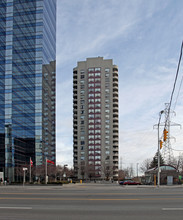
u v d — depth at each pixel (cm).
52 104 10756
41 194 2242
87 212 1254
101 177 12138
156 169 5147
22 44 9512
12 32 9556
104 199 1767
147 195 2088
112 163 12325
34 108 9081
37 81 9262
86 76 13375
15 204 1524
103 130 12731
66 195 2117
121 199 1764
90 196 2008
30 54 9444
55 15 11888
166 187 3950
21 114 8988
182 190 3003
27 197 1930
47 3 10481
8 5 9781
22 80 9256
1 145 8525
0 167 8319
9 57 9356
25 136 8894
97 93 13075
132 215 1178
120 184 6028
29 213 1231
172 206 1431
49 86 10344
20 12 9756
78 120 13050
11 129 8769
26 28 9631
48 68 10262
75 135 12950
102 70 13262
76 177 12181
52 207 1405
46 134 9681
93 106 13000
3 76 9219
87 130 12912
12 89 9138
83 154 12731
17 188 3588
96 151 12575
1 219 1097
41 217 1137
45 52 9900
